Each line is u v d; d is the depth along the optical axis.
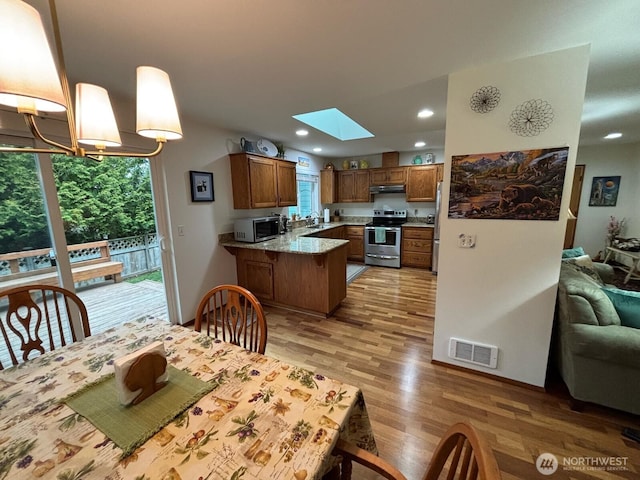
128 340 1.34
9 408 0.90
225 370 1.10
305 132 3.55
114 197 4.03
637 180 4.61
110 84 2.02
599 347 1.59
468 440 0.60
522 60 1.69
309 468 0.70
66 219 3.47
